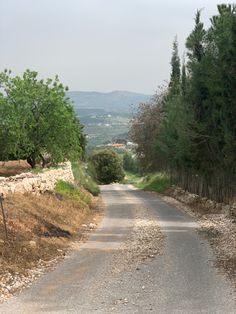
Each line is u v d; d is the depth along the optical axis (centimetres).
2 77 4084
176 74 4912
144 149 6075
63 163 4384
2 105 4038
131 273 1348
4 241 1481
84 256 1605
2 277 1228
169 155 4406
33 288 1181
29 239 1638
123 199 4212
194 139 3052
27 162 4706
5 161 4897
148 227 2309
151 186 5916
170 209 3225
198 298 1079
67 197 2898
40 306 1020
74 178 4306
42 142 4134
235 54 2352
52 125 4122
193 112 3070
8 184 2161
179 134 3203
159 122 5631
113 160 10444
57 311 982
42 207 2209
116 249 1741
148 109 6016
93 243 1877
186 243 1850
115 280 1265
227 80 2411
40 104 4100
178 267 1423
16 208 1923
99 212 3072
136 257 1584
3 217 1582
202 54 3145
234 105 2392
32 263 1426
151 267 1427
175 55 4925
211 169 3128
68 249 1725
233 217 2525
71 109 4378
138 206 3456
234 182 2834
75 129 4372
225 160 2662
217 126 2745
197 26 3169
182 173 4409
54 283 1233
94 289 1170
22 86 4081
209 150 3016
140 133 6069
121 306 1019
